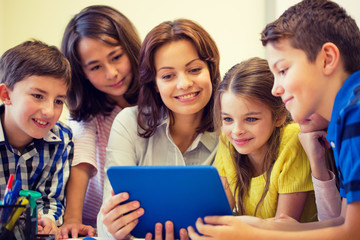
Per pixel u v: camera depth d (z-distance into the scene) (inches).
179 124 51.6
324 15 33.4
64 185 54.8
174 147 51.0
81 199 57.0
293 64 32.9
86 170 58.4
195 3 87.1
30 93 47.7
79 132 60.5
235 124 43.4
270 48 34.4
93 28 57.5
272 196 44.9
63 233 49.8
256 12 87.0
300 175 44.0
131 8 87.0
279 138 45.4
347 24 34.0
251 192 46.8
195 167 33.4
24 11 85.7
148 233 38.2
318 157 42.1
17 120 48.6
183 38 46.4
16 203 34.9
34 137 49.4
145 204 36.9
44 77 47.6
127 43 59.4
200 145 52.0
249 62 44.7
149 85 50.2
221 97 44.2
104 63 58.3
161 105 51.4
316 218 46.4
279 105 43.2
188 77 46.8
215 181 33.4
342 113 30.0
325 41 32.6
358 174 28.7
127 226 37.8
